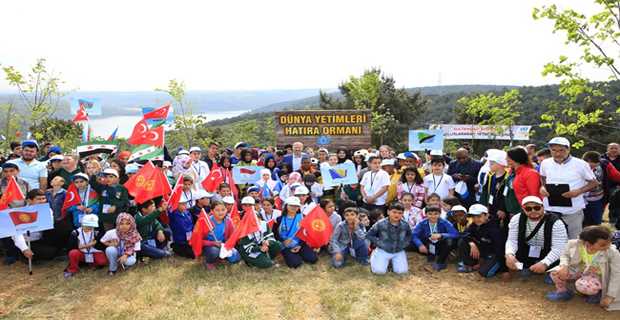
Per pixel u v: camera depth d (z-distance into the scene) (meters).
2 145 16.77
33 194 7.63
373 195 9.32
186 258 8.46
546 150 8.93
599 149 25.81
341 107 31.89
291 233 8.36
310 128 14.27
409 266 8.05
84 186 8.25
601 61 10.93
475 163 9.43
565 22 11.04
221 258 7.97
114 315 6.19
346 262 8.31
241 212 9.31
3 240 8.18
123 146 13.40
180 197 8.38
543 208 6.62
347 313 6.20
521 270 7.24
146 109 10.38
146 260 8.33
